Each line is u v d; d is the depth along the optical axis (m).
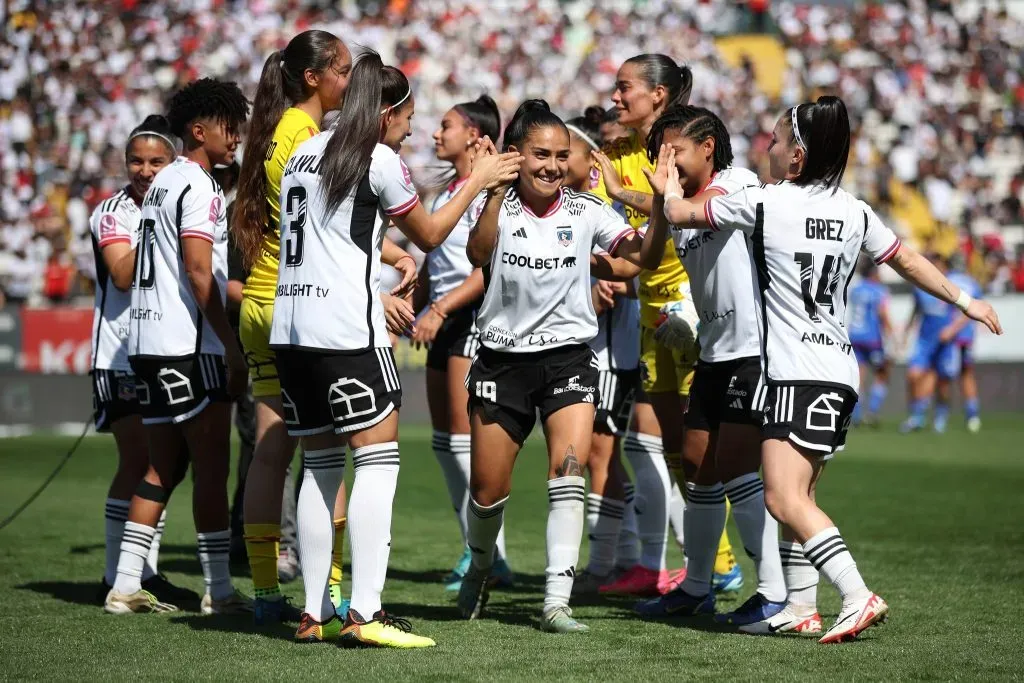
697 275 16.52
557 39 91.25
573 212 15.49
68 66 77.62
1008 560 21.89
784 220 14.69
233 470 36.41
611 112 21.94
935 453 43.09
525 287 15.23
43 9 79.06
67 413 51.44
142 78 78.94
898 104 91.00
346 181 14.09
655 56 19.38
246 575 21.31
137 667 13.30
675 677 12.66
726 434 16.27
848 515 28.30
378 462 14.50
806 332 14.67
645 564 19.41
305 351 14.34
